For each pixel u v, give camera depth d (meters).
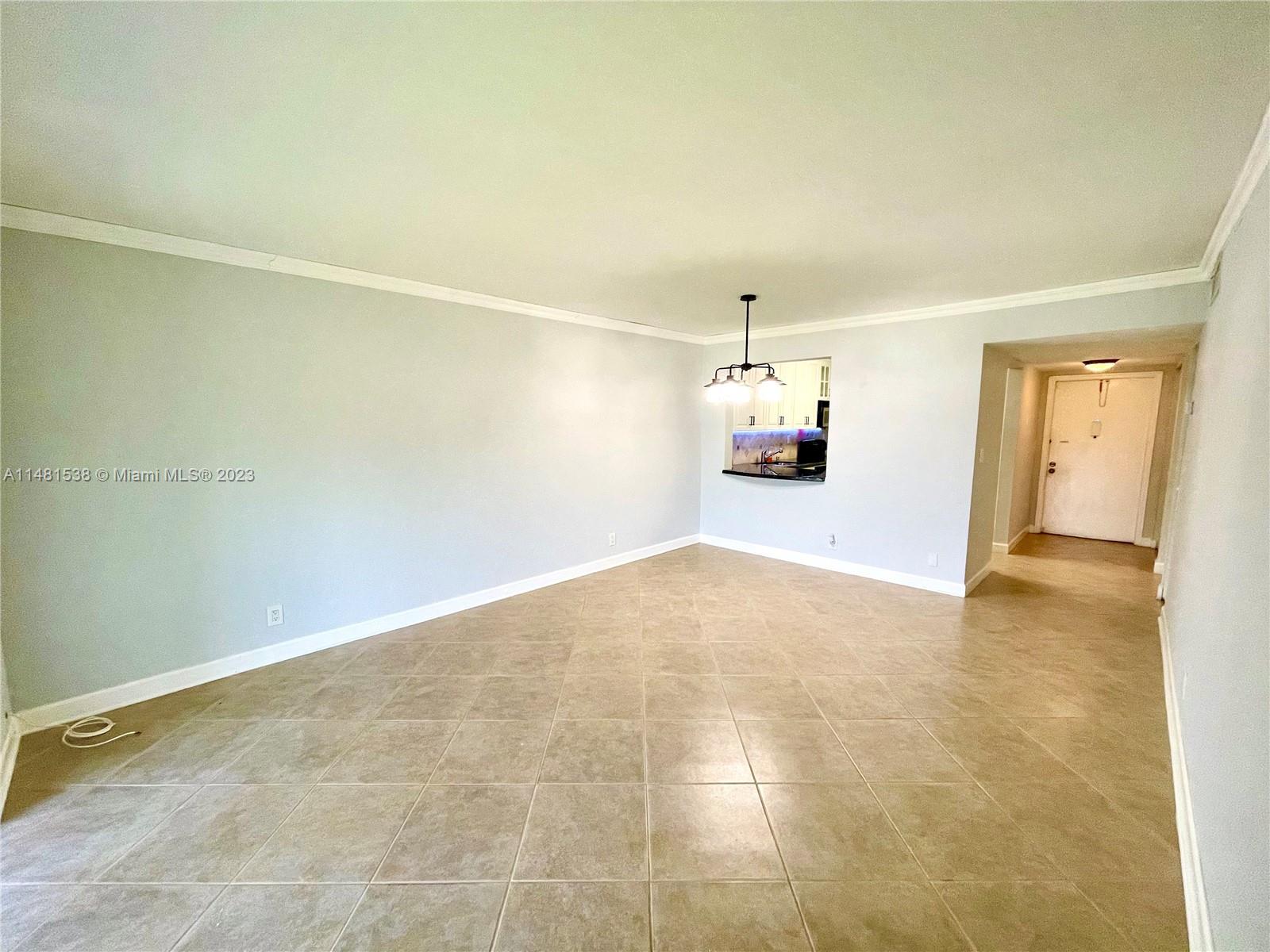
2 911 1.59
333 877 1.71
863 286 3.60
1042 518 6.91
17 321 2.37
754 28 1.21
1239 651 1.45
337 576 3.43
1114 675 3.04
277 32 1.23
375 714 2.66
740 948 1.48
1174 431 4.88
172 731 2.51
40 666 2.49
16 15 1.15
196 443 2.86
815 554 5.27
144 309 2.67
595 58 1.33
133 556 2.71
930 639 3.54
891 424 4.64
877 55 1.31
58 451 2.49
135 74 1.39
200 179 2.04
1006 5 1.14
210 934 1.52
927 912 1.58
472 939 1.51
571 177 2.00
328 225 2.52
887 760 2.29
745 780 2.17
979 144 1.74
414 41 1.26
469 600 4.13
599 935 1.52
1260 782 1.16
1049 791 2.09
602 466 5.06
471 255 2.99
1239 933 1.21
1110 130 1.64
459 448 3.98
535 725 2.56
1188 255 2.85
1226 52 1.27
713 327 5.35
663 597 4.40
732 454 6.19
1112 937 1.50
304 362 3.20
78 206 2.33
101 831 1.90
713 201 2.21
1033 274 3.28
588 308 4.43
